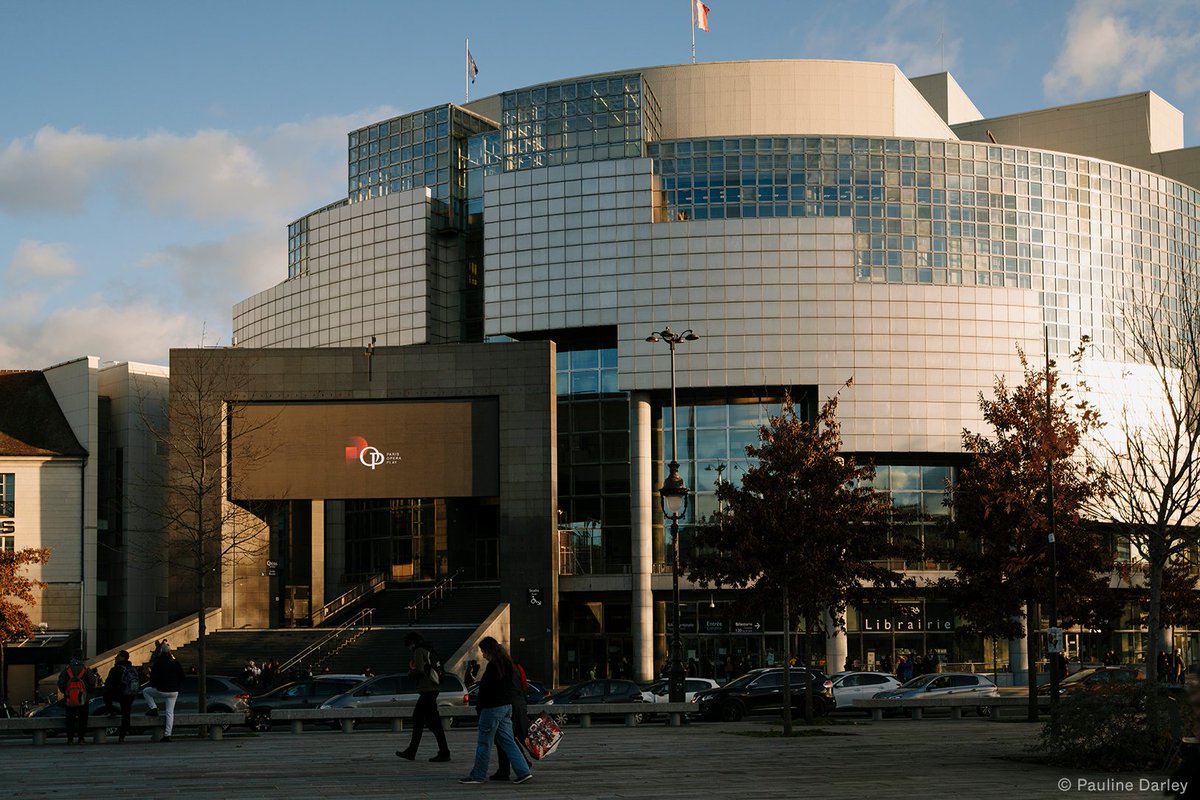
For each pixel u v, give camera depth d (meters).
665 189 77.19
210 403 66.00
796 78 84.25
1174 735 21.59
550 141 79.69
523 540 65.38
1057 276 79.62
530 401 66.44
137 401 76.62
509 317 77.50
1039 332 76.69
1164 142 102.56
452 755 25.17
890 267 76.38
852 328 74.56
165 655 30.42
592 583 73.50
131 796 18.25
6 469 71.88
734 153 77.38
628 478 75.19
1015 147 79.69
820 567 36.97
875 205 77.06
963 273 77.50
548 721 20.47
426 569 78.69
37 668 70.75
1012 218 79.06
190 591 65.31
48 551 59.78
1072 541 40.53
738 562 37.69
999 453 41.56
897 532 42.44
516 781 19.89
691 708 37.03
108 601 76.31
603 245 76.38
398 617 68.12
